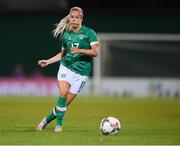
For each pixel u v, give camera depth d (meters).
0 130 47.81
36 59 141.88
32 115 67.50
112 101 101.31
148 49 126.50
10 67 141.88
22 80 128.00
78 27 45.66
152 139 41.94
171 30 143.25
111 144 38.59
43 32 142.62
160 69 126.44
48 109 78.62
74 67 45.38
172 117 65.94
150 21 143.25
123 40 126.88
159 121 59.25
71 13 45.25
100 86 125.19
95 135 43.81
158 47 126.94
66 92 45.25
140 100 105.25
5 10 143.38
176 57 126.19
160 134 45.59
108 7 144.38
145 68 126.50
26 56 141.88
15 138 41.72
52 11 144.12
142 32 143.25
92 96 119.31
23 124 54.25
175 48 126.06
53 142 39.44
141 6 144.12
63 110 45.56
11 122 56.62
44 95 124.69
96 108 82.62
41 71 139.00
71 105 89.25
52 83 126.69
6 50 142.25
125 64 126.50
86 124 54.69
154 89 125.12
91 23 144.25
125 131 47.59
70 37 45.56
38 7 144.25
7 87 128.38
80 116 66.38
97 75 124.81
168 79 125.81
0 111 74.19
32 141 40.00
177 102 99.12
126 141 40.28
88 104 92.06
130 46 126.94
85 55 45.44
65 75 45.34
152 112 75.00
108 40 126.69
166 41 126.75
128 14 143.62
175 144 39.50
